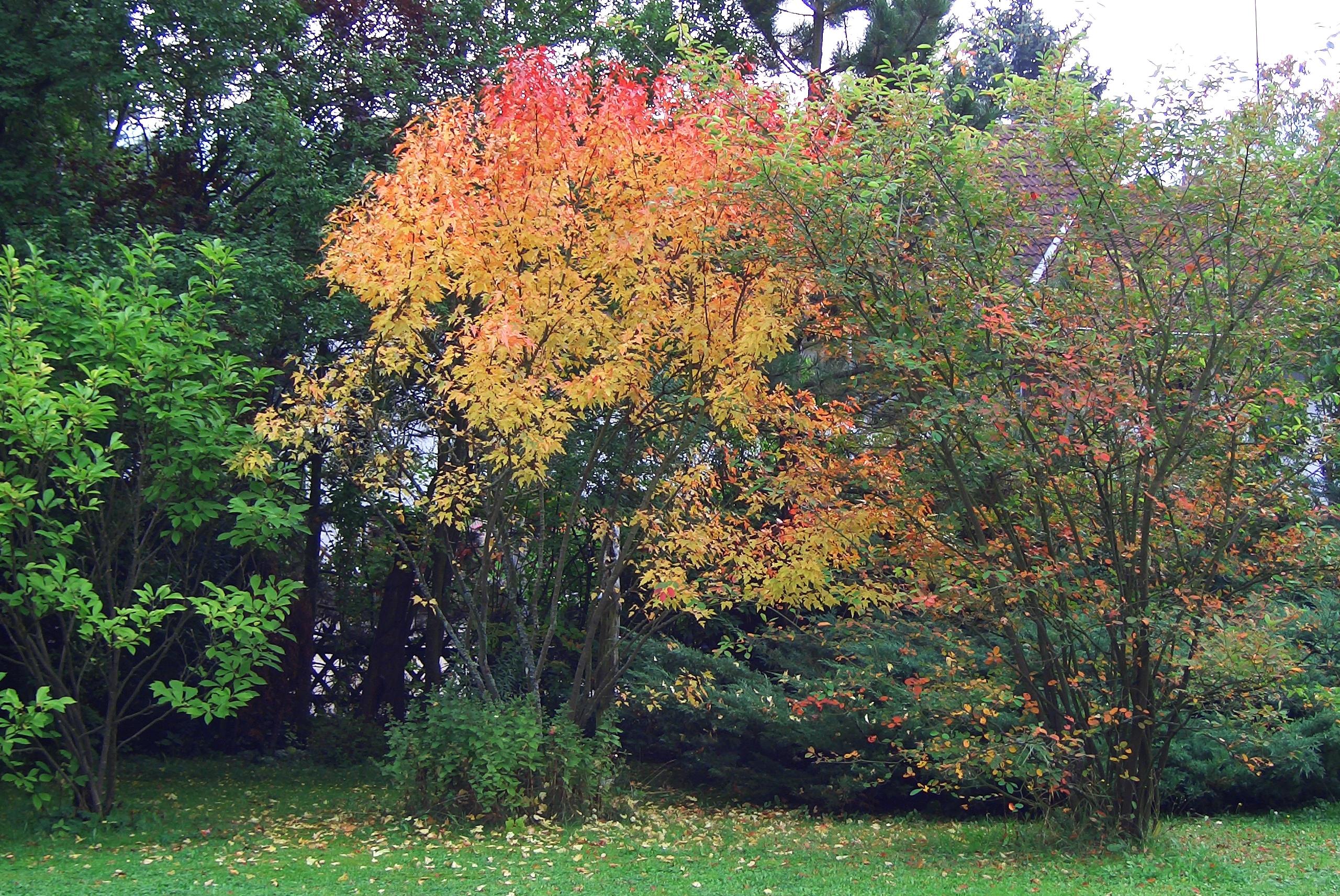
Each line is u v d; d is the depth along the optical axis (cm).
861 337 864
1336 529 809
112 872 770
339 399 980
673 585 928
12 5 1223
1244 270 788
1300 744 1050
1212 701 836
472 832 917
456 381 920
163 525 1041
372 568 1995
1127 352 786
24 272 945
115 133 1501
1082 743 811
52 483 945
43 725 890
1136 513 815
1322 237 761
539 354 881
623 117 901
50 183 1230
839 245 814
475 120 954
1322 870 793
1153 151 793
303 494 1565
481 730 949
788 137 816
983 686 844
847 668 1053
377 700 1770
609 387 852
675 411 972
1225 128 781
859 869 803
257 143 1267
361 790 1312
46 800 906
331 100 1464
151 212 1416
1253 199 774
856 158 821
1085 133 789
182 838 909
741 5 1781
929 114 822
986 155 827
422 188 873
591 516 1194
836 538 896
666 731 1334
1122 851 824
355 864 810
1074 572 815
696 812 1196
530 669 1028
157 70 1297
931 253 824
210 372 978
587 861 825
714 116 845
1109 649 841
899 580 920
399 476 1017
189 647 1537
